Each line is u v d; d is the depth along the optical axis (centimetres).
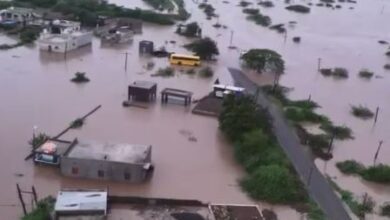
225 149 4244
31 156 3762
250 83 6278
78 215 2933
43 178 3494
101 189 3400
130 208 3188
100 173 3512
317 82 6681
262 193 3481
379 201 3669
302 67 7381
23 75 5731
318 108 5606
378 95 6353
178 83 6000
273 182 3519
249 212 3238
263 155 3941
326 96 6112
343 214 3384
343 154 4428
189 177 3700
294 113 5175
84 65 6406
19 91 5175
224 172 3831
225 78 6400
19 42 7156
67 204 2962
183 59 6838
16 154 3797
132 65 6612
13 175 3497
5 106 4725
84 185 3447
